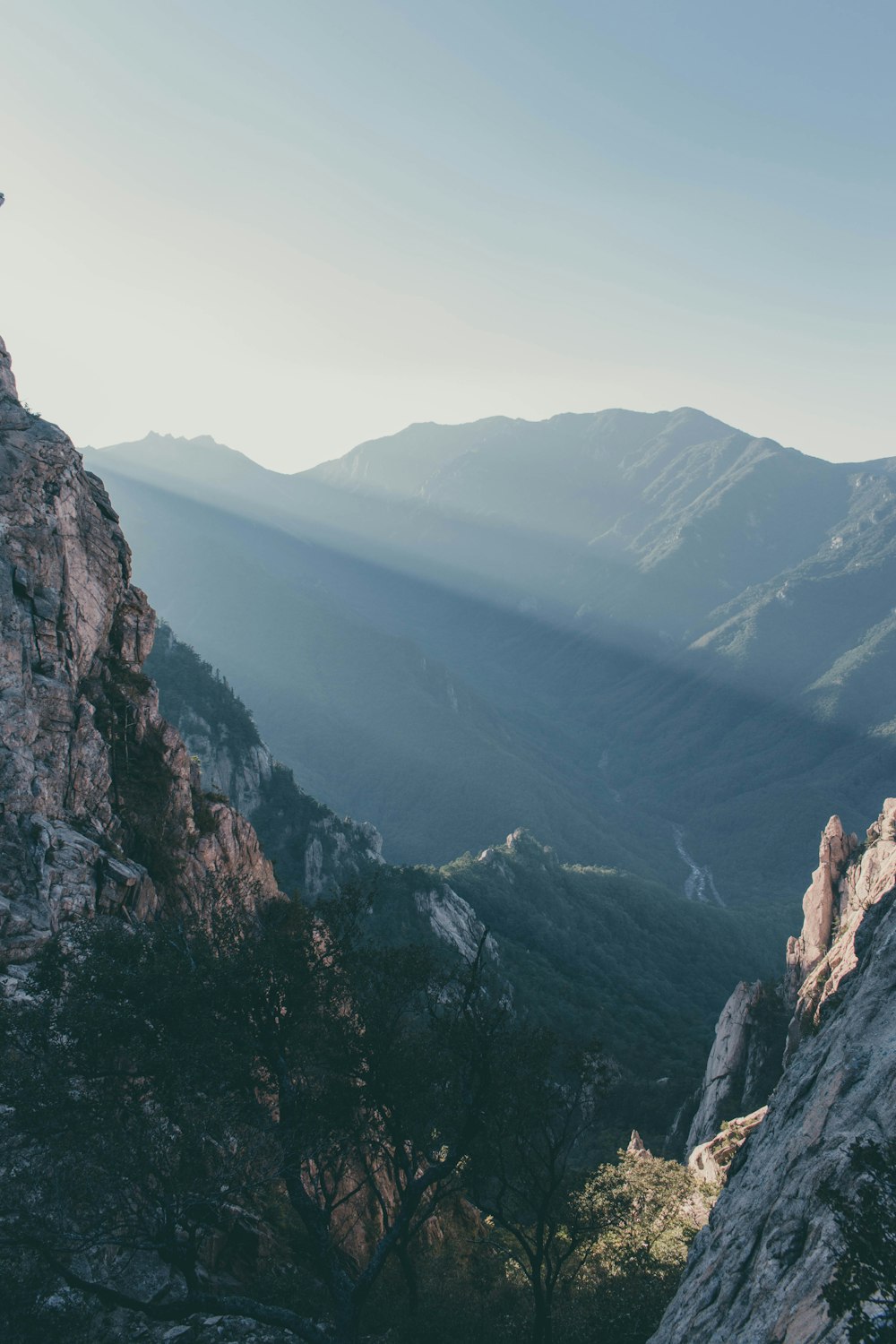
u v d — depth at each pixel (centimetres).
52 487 5188
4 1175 2409
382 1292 3359
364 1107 3231
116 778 5025
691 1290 2569
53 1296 2461
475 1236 4497
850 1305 1680
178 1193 2433
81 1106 2506
